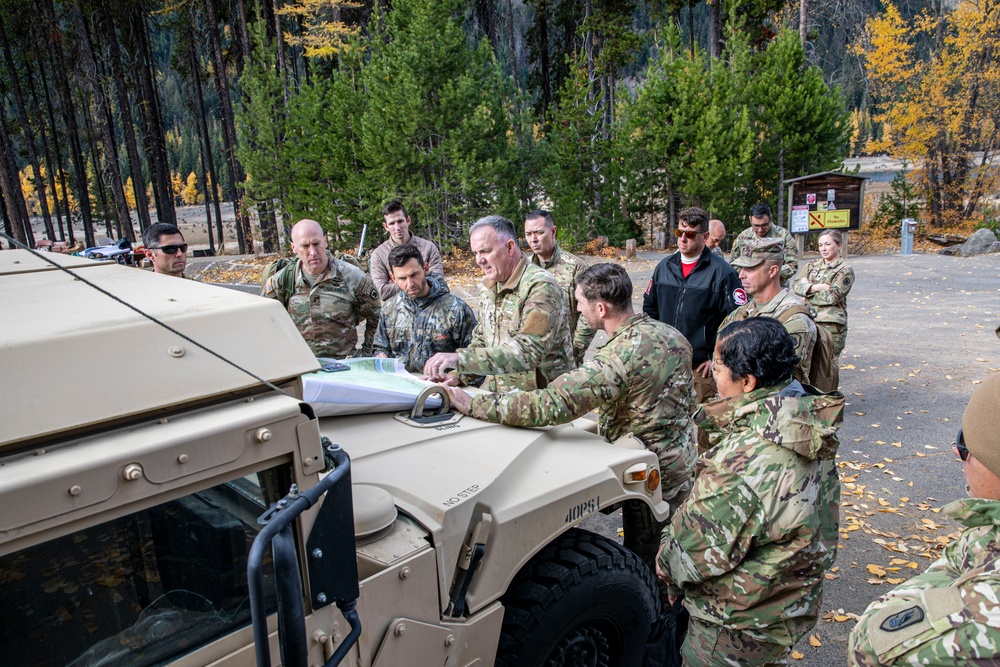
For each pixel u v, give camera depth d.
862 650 1.41
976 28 27.72
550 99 36.03
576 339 4.97
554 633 2.24
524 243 18.23
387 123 16.84
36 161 31.56
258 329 1.54
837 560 4.10
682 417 2.92
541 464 2.42
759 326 2.06
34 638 1.23
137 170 28.86
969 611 1.25
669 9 27.61
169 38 52.47
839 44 39.59
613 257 19.77
